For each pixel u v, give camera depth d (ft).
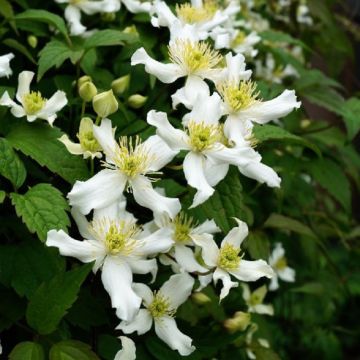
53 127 1.04
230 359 1.36
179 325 1.18
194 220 1.15
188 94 1.07
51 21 1.21
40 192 0.94
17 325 1.04
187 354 1.05
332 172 1.65
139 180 0.99
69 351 0.91
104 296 1.07
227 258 1.06
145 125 1.18
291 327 2.67
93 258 0.94
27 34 1.35
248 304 1.60
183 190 1.13
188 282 1.08
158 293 1.07
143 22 1.38
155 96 1.30
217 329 1.24
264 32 1.70
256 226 1.48
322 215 1.94
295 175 1.74
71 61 1.25
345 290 2.19
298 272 2.09
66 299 0.88
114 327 1.09
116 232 0.94
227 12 1.44
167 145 0.99
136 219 1.03
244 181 1.41
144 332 1.05
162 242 0.98
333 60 2.34
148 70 1.07
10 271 0.96
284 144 1.48
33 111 1.05
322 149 1.70
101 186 0.95
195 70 1.09
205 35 1.20
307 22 2.33
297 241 1.99
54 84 1.30
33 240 1.00
